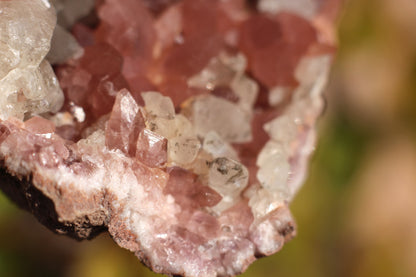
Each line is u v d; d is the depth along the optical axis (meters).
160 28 0.19
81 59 0.17
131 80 0.17
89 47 0.17
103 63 0.17
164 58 0.19
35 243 0.30
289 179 0.18
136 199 0.16
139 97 0.17
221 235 0.16
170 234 0.16
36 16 0.16
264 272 0.31
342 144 0.35
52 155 0.15
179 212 0.16
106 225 0.16
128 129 0.16
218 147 0.17
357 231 0.34
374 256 0.33
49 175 0.15
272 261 0.32
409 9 0.35
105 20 0.18
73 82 0.17
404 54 0.35
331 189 0.34
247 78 0.20
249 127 0.18
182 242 0.16
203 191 0.16
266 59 0.20
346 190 0.34
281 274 0.32
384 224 0.34
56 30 0.17
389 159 0.36
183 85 0.18
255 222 0.17
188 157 0.16
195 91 0.18
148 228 0.16
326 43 0.20
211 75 0.19
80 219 0.15
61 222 0.15
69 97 0.17
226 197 0.16
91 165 0.16
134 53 0.18
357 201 0.34
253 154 0.18
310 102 0.20
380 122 0.35
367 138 0.35
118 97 0.16
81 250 0.30
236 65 0.20
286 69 0.20
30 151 0.15
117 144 0.16
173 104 0.17
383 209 0.34
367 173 0.35
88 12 0.18
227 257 0.16
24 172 0.15
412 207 0.34
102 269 0.29
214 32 0.20
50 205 0.15
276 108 0.20
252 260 0.16
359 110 0.35
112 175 0.16
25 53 0.16
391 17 0.35
